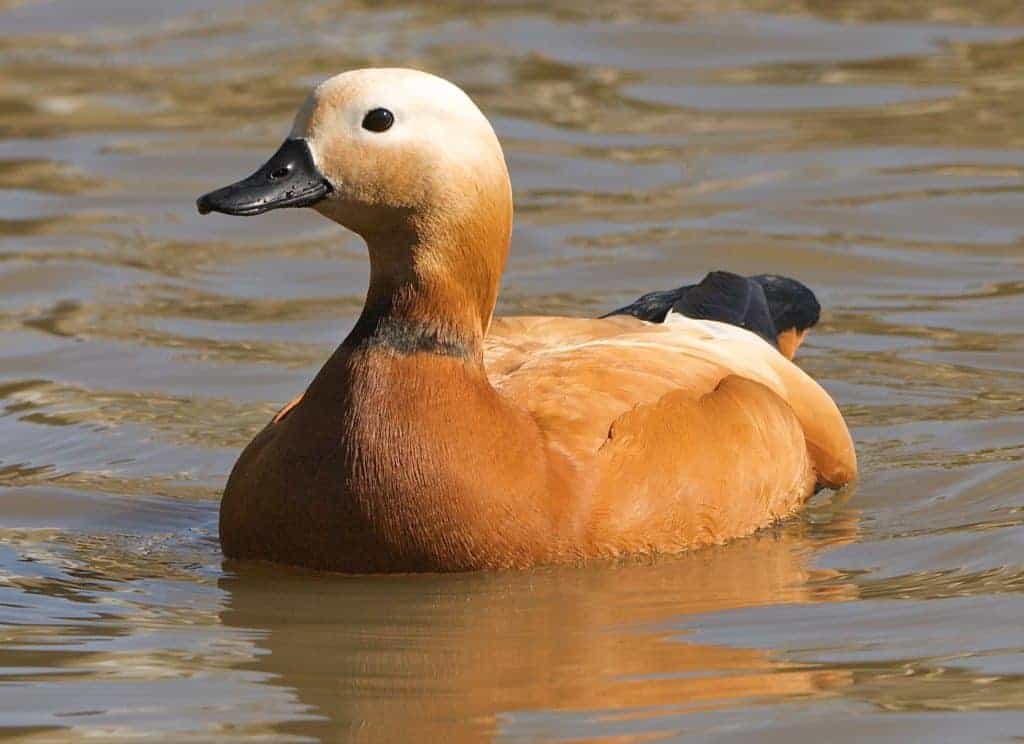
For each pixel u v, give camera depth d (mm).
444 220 11312
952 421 14539
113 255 19078
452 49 25578
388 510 11266
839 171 20891
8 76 24953
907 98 23266
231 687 10141
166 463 14148
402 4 28078
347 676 10273
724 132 22391
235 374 15938
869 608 11094
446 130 11297
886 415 14727
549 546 11469
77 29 27203
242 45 26188
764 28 25875
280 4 28250
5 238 19484
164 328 17078
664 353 12641
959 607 11039
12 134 22844
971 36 25422
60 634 10969
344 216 11422
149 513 13250
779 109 23109
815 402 13367
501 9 27422
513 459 11359
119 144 22453
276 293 18094
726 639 10656
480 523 11297
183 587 11750
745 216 19609
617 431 11719
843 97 23406
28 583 11891
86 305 17703
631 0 27531
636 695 9898
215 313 17516
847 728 9438
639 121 22844
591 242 19078
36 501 13438
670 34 25734
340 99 11305
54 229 19797
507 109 23141
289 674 10305
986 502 12977
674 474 11812
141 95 24203
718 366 12812
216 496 13602
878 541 12312
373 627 10961
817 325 16891
